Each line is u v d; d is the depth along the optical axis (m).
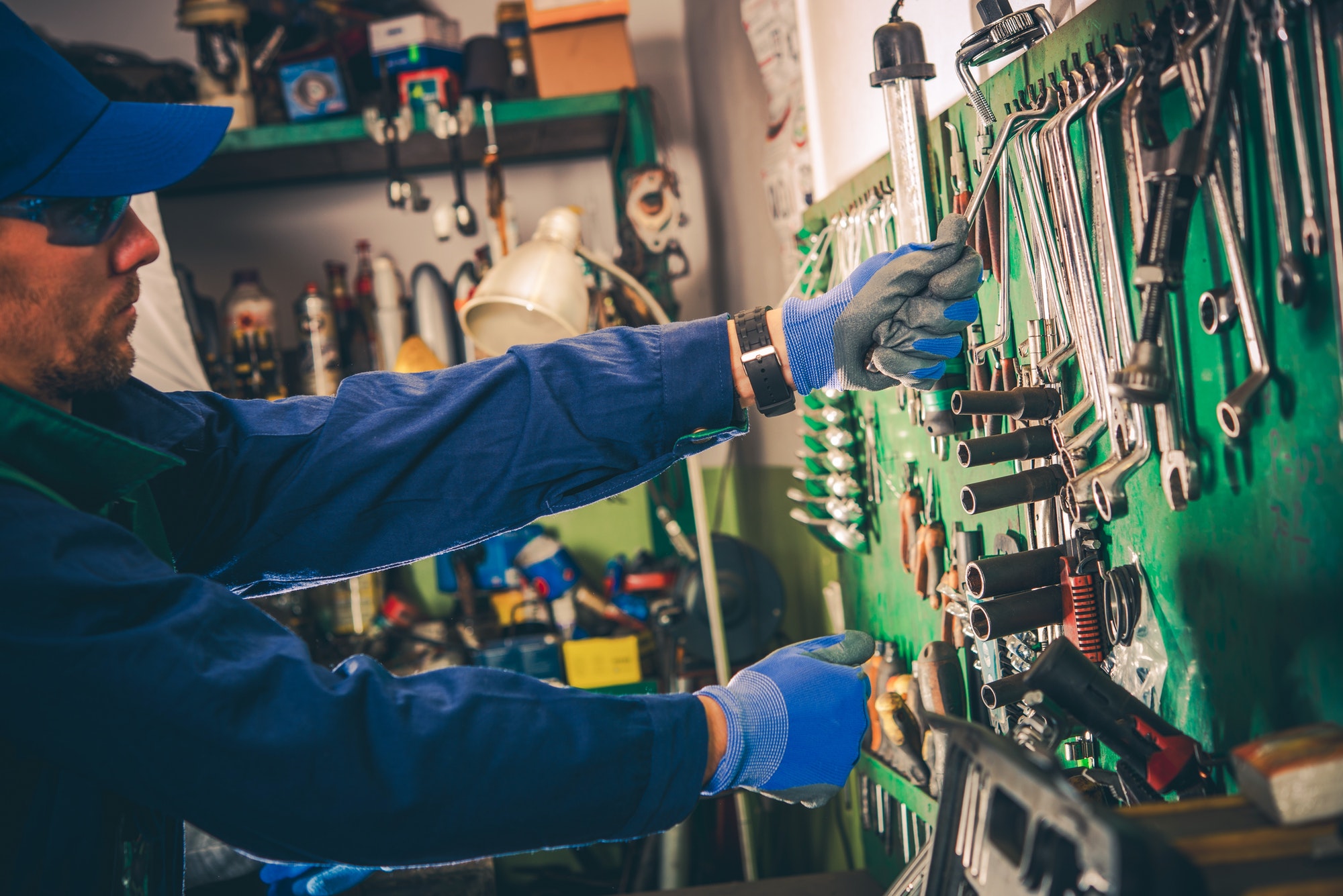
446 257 3.26
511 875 2.53
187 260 3.21
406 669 2.56
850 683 0.75
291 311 3.23
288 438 0.98
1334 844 0.49
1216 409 0.73
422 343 2.82
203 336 2.80
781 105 2.04
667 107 3.36
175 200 3.21
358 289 2.95
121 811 0.76
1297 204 0.62
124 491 0.77
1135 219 0.74
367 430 0.97
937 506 1.28
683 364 0.96
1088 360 0.84
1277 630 0.68
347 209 3.24
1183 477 0.75
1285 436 0.66
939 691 1.14
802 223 1.93
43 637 0.60
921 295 0.86
